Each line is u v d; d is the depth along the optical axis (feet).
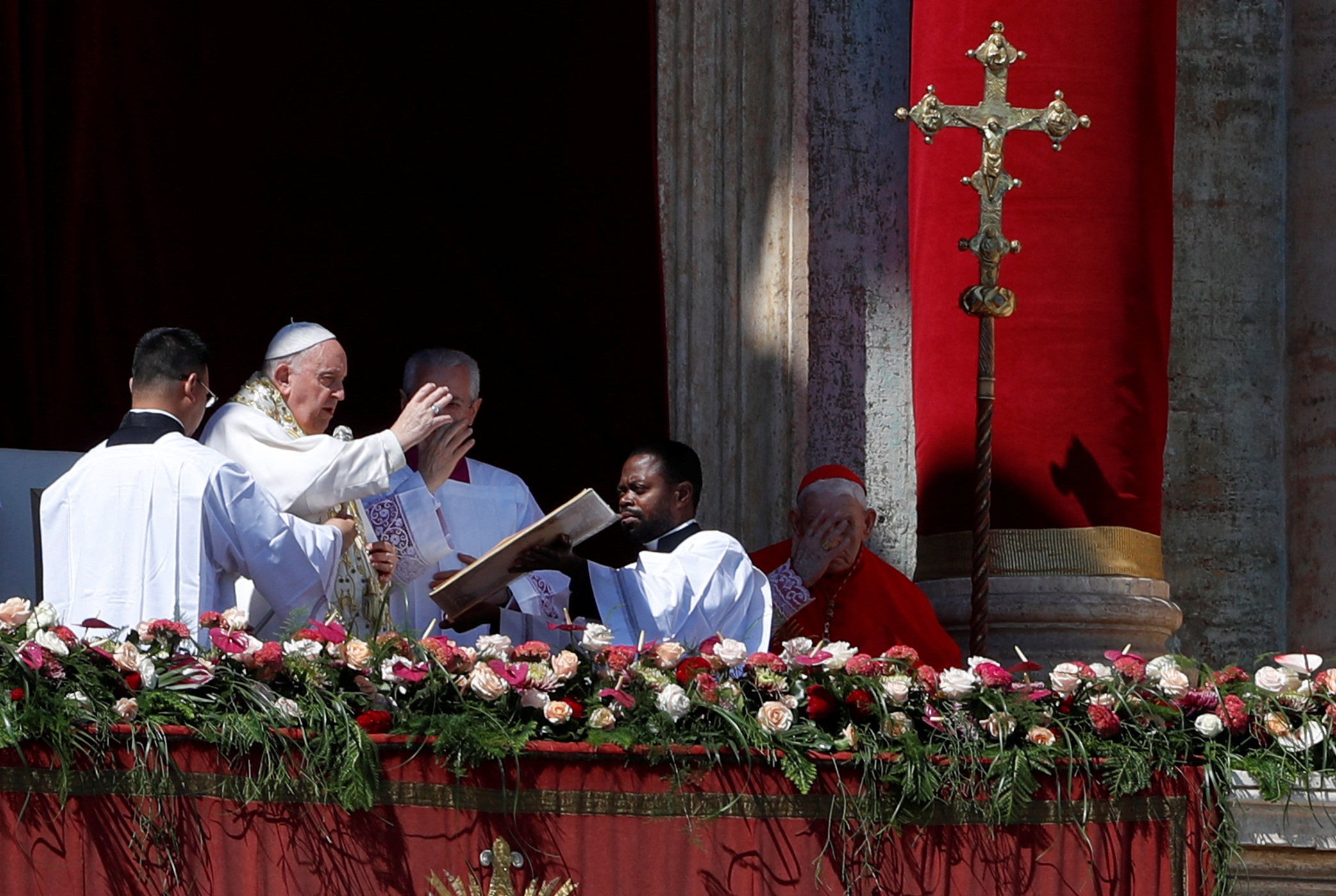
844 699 60.08
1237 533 103.65
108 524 63.10
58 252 85.97
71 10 86.89
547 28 94.99
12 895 54.13
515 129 95.14
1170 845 62.28
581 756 57.31
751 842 58.08
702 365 96.58
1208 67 105.40
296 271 93.09
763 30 98.99
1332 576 102.12
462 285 94.53
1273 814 72.28
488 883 56.44
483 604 70.23
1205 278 104.58
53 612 57.62
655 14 96.48
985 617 81.76
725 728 58.34
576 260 93.71
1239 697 64.49
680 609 70.03
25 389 83.51
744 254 97.91
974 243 82.23
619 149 93.66
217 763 55.42
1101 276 90.02
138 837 54.70
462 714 57.00
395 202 94.73
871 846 58.90
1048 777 61.11
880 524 99.55
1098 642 88.38
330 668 57.00
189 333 66.85
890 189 101.91
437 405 70.74
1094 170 90.38
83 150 86.79
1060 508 89.20
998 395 90.17
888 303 101.04
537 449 93.35
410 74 95.55
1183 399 103.91
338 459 68.69
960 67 92.58
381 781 56.18
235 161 92.22
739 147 98.37
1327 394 103.19
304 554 64.39
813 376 98.94
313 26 94.27
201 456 63.93
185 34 91.04
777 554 85.76
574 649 60.75
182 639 57.47
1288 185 105.50
